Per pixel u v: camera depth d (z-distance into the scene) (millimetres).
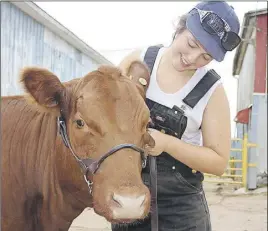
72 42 10828
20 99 3023
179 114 2709
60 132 2516
